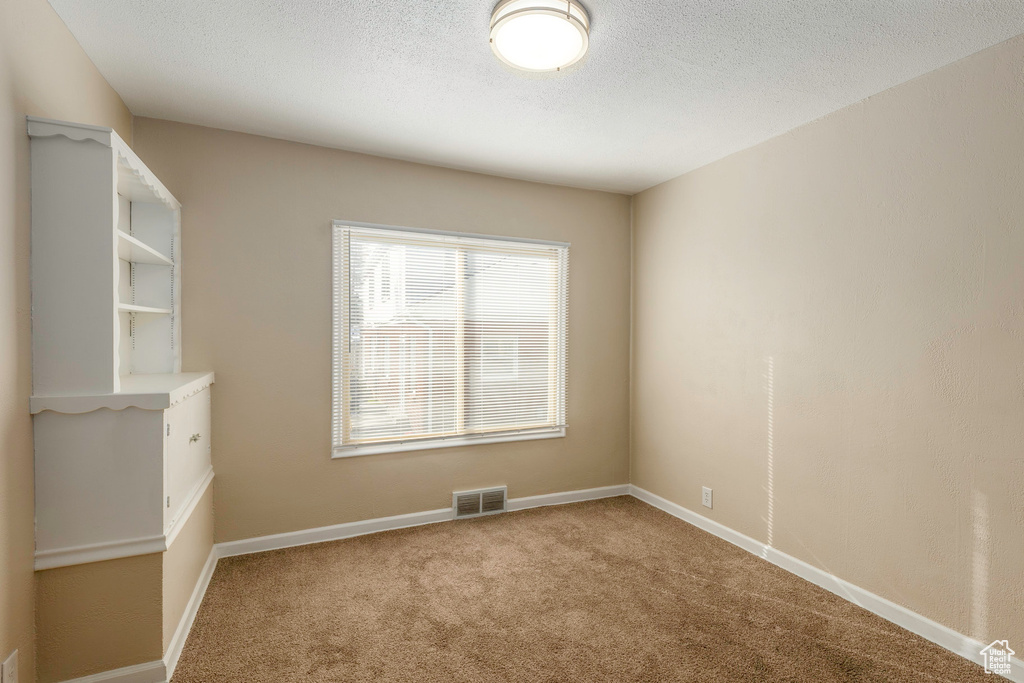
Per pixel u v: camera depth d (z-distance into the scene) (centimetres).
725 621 225
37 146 167
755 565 281
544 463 377
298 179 300
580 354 388
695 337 342
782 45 196
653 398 381
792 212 275
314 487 306
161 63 214
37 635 168
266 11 178
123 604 178
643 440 392
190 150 275
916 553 219
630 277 403
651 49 200
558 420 380
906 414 222
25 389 162
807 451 266
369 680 183
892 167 227
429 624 220
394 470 328
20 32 158
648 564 281
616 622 223
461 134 287
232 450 286
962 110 202
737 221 310
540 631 215
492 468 360
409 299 330
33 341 167
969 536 201
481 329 353
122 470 177
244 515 289
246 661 194
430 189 335
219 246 282
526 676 187
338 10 178
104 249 175
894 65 210
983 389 197
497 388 359
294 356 299
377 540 309
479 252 352
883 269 231
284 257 296
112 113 236
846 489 247
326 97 244
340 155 310
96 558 174
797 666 194
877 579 234
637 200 399
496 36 179
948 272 207
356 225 310
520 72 204
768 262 289
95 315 174
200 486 240
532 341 371
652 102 246
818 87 230
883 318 231
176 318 270
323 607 233
